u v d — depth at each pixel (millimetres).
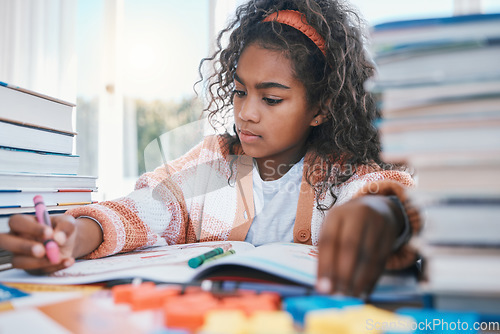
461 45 308
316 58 745
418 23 321
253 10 817
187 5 2012
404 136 319
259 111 719
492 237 295
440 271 303
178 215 851
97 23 2156
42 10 2016
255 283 369
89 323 288
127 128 2152
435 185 310
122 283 404
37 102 666
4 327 279
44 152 684
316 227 781
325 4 803
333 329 250
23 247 449
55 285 413
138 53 2121
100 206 618
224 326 251
